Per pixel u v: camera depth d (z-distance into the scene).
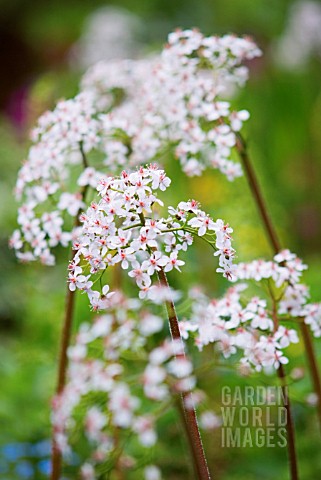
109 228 0.62
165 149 0.83
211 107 0.80
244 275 0.73
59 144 0.78
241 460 0.99
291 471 0.73
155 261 0.62
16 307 1.43
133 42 1.75
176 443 0.99
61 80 1.59
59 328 1.17
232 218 1.19
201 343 0.71
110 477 0.89
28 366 1.12
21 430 1.05
